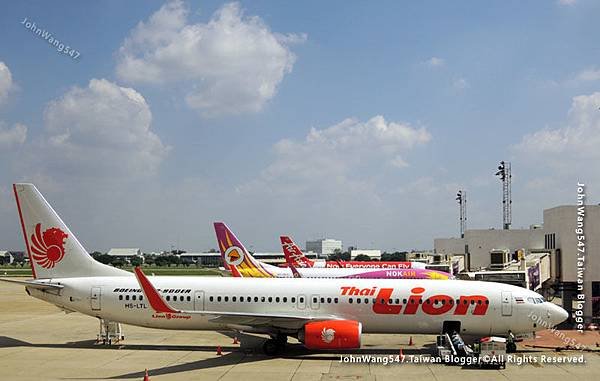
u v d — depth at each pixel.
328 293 34.53
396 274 51.84
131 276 36.62
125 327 45.09
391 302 34.03
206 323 35.03
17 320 49.78
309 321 32.72
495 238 77.50
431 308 33.88
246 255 56.28
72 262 36.62
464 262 76.19
